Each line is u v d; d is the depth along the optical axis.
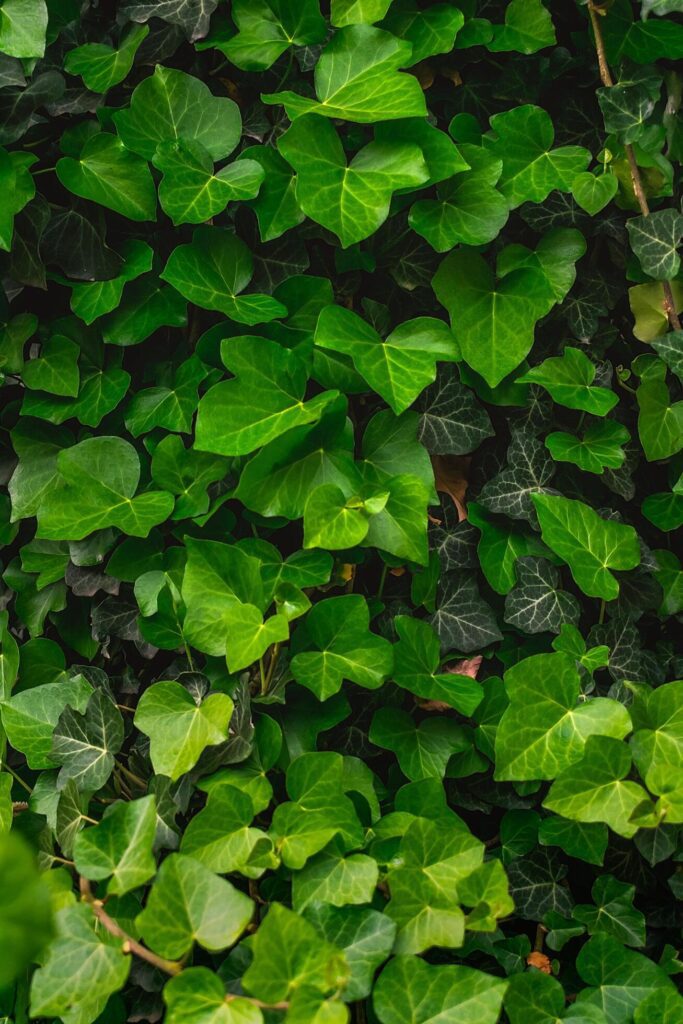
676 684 0.91
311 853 0.87
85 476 0.94
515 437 0.96
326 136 0.92
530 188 0.95
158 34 0.96
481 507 0.96
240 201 0.95
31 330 0.96
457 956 0.93
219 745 0.90
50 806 0.92
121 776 0.92
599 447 0.96
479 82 0.98
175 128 0.94
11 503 0.97
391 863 0.89
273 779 0.93
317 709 0.93
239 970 0.88
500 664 0.97
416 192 0.95
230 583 0.91
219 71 0.97
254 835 0.87
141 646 0.95
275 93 0.95
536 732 0.91
